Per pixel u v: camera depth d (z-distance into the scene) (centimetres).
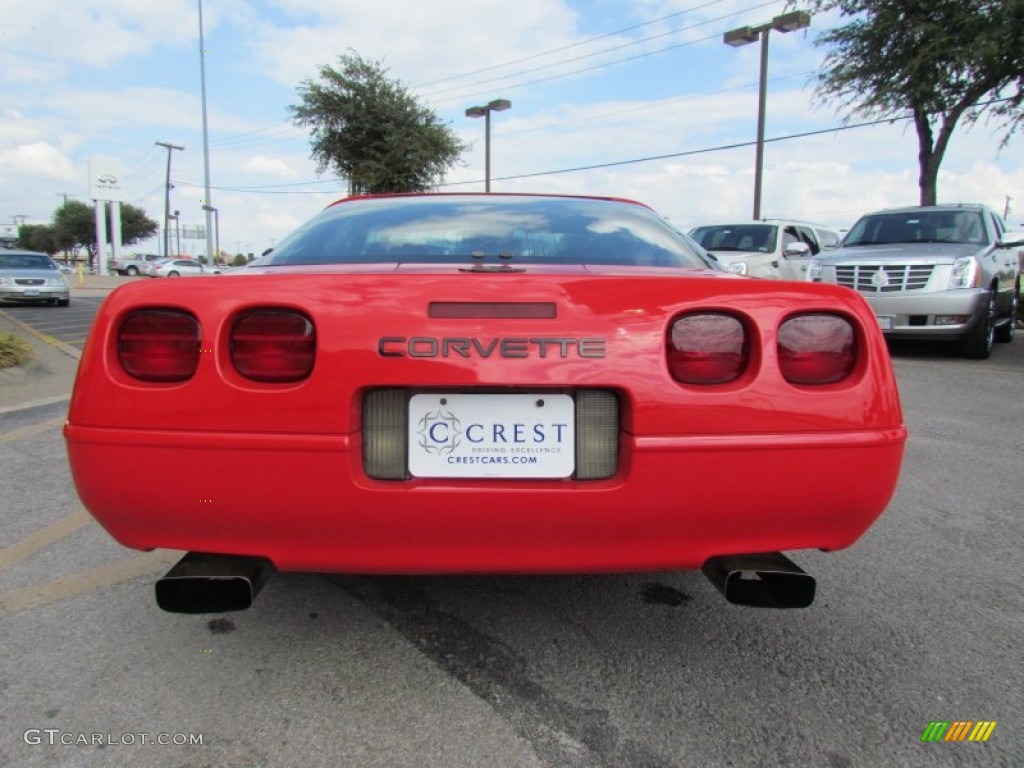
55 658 224
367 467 179
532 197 299
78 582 279
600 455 180
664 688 210
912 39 1285
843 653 230
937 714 199
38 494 384
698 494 177
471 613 254
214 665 221
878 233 962
